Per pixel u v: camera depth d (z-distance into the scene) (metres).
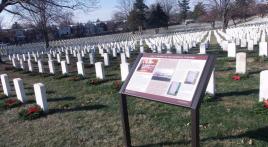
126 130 4.69
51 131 5.88
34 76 13.32
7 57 26.97
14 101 8.17
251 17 74.88
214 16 52.25
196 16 83.44
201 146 4.56
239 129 5.02
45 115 6.93
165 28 66.50
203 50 13.68
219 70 10.16
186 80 3.84
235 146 4.47
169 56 4.20
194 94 3.67
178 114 6.09
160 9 68.06
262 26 29.56
